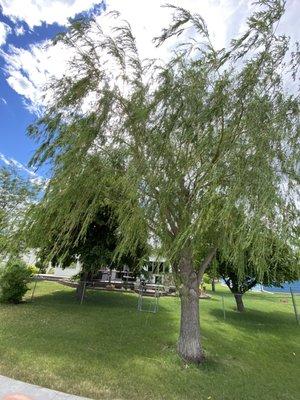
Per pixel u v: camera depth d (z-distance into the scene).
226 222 5.88
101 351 7.70
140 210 6.84
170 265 6.81
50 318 10.80
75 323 10.32
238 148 5.97
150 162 6.73
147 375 6.45
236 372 7.24
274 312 16.81
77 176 7.37
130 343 8.58
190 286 7.81
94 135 7.35
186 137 6.55
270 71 6.28
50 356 6.98
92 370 6.40
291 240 5.89
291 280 12.95
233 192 5.68
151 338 9.20
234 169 5.86
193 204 6.43
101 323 10.57
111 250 13.36
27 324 9.77
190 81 6.70
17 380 5.52
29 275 14.18
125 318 11.64
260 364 8.11
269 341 10.62
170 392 5.77
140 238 7.25
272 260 6.03
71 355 7.18
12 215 9.45
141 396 5.44
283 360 8.77
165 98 6.78
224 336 10.47
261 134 5.86
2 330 8.90
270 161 5.68
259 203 5.48
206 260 7.95
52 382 5.59
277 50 6.34
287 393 6.43
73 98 7.58
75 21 7.71
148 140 6.89
